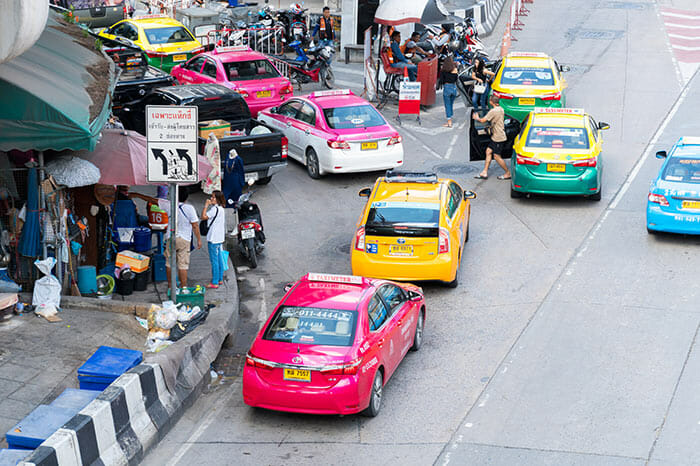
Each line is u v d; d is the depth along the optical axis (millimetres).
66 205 13031
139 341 11680
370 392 10344
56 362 10727
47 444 8242
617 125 24109
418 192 14977
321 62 27969
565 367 11758
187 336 11703
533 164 18203
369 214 14539
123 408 9406
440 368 11906
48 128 11242
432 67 26422
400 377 11688
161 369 10344
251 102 23172
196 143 11828
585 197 19016
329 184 20344
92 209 13469
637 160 21344
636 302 13797
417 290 12836
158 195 14922
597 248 16172
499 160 20234
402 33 30953
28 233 12391
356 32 33594
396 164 20266
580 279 14797
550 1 43750
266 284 15227
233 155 17141
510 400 10922
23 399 9852
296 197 19500
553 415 10492
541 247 16344
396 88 26578
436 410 10734
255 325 13578
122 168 12789
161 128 11812
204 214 13859
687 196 15836
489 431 10164
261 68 23875
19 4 9367
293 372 10070
